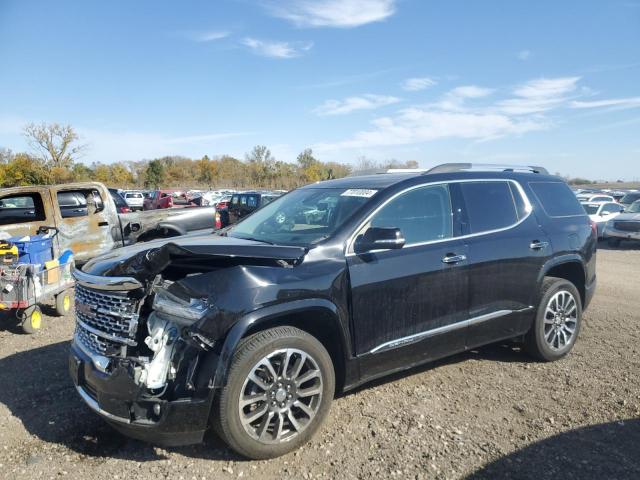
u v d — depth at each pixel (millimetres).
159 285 3152
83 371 3398
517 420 3752
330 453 3314
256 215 4875
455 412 3879
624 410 3904
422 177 4258
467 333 4254
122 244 9023
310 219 4059
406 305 3834
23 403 4082
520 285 4602
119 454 3330
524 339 4883
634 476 3035
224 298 3059
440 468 3137
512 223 4672
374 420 3750
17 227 7867
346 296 3521
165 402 2980
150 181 76875
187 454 3320
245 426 3123
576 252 5109
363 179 4559
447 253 4074
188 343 3025
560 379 4520
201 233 4887
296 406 3350
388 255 3766
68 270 7012
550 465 3156
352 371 3631
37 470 3146
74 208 8656
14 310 6926
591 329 6074
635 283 9273
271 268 3285
